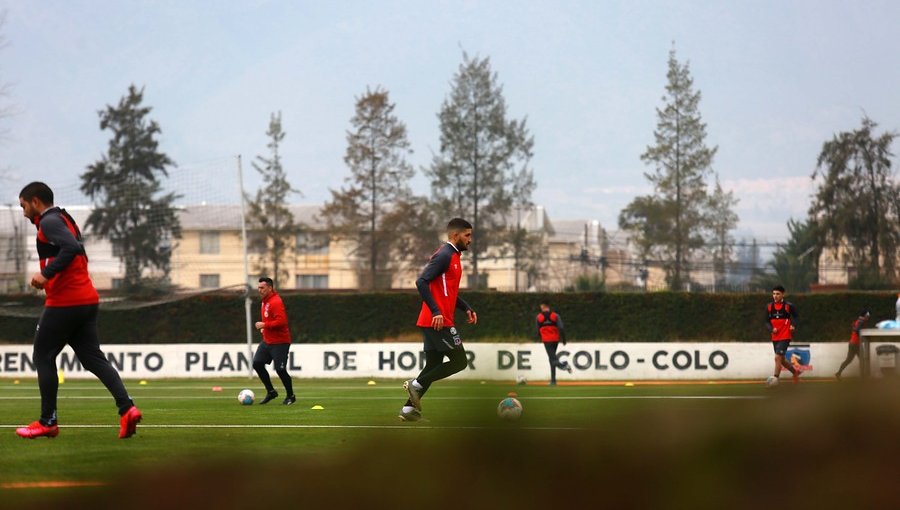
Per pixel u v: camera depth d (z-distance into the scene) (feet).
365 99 400.06
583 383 177.78
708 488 37.35
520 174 388.37
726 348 191.01
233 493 37.47
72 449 51.62
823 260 362.94
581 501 35.45
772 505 34.81
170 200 362.12
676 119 385.29
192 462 44.80
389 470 41.19
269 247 409.49
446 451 45.39
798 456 40.68
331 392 136.36
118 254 357.41
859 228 342.64
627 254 463.83
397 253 406.00
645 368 190.29
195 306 257.55
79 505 35.40
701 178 385.09
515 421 68.95
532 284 415.23
